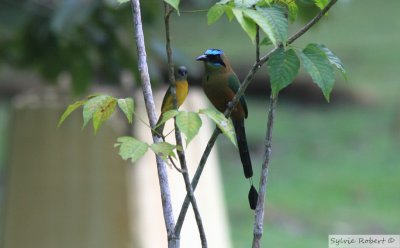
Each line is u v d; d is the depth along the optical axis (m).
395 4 39.00
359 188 19.41
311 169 21.06
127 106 4.45
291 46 4.41
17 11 11.60
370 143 23.03
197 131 4.14
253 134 24.25
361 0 40.12
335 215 17.58
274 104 4.76
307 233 16.39
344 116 25.86
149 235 8.24
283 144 23.31
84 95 11.36
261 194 4.80
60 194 9.19
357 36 33.59
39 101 9.72
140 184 8.95
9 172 9.29
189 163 8.68
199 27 34.50
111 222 9.12
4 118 24.00
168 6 4.57
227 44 32.06
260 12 4.24
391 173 20.44
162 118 4.27
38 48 11.56
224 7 4.32
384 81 28.39
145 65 4.75
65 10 10.34
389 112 25.64
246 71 28.25
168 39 4.54
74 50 11.41
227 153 22.86
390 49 31.73
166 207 4.70
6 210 9.26
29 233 9.20
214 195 8.75
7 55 11.81
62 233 9.18
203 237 4.57
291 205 18.22
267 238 16.05
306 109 26.97
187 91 5.76
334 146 22.95
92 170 9.19
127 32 11.31
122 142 4.34
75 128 9.24
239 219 17.45
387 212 17.69
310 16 7.90
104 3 10.75
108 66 11.51
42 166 9.23
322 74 4.34
